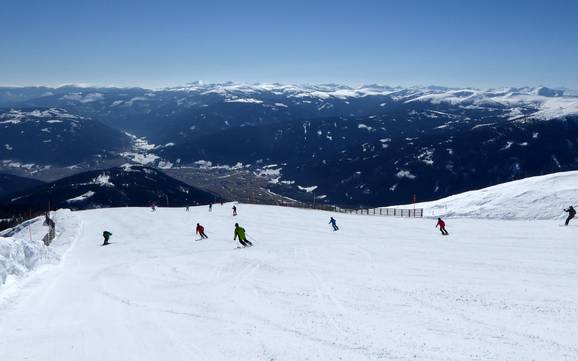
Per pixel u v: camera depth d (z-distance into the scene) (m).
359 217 49.12
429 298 14.71
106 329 12.48
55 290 17.86
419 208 53.97
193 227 45.75
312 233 36.38
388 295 15.26
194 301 15.52
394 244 27.77
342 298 15.10
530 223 35.38
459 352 10.18
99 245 36.62
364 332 11.68
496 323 12.06
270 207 66.50
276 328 12.25
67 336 11.92
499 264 20.12
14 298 16.02
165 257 27.23
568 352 10.00
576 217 36.38
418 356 10.03
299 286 17.12
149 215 59.34
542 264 19.75
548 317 12.41
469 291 15.39
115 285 18.84
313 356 10.22
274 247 28.47
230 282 18.53
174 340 11.50
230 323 12.84
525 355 9.91
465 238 29.27
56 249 34.41
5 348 11.12
